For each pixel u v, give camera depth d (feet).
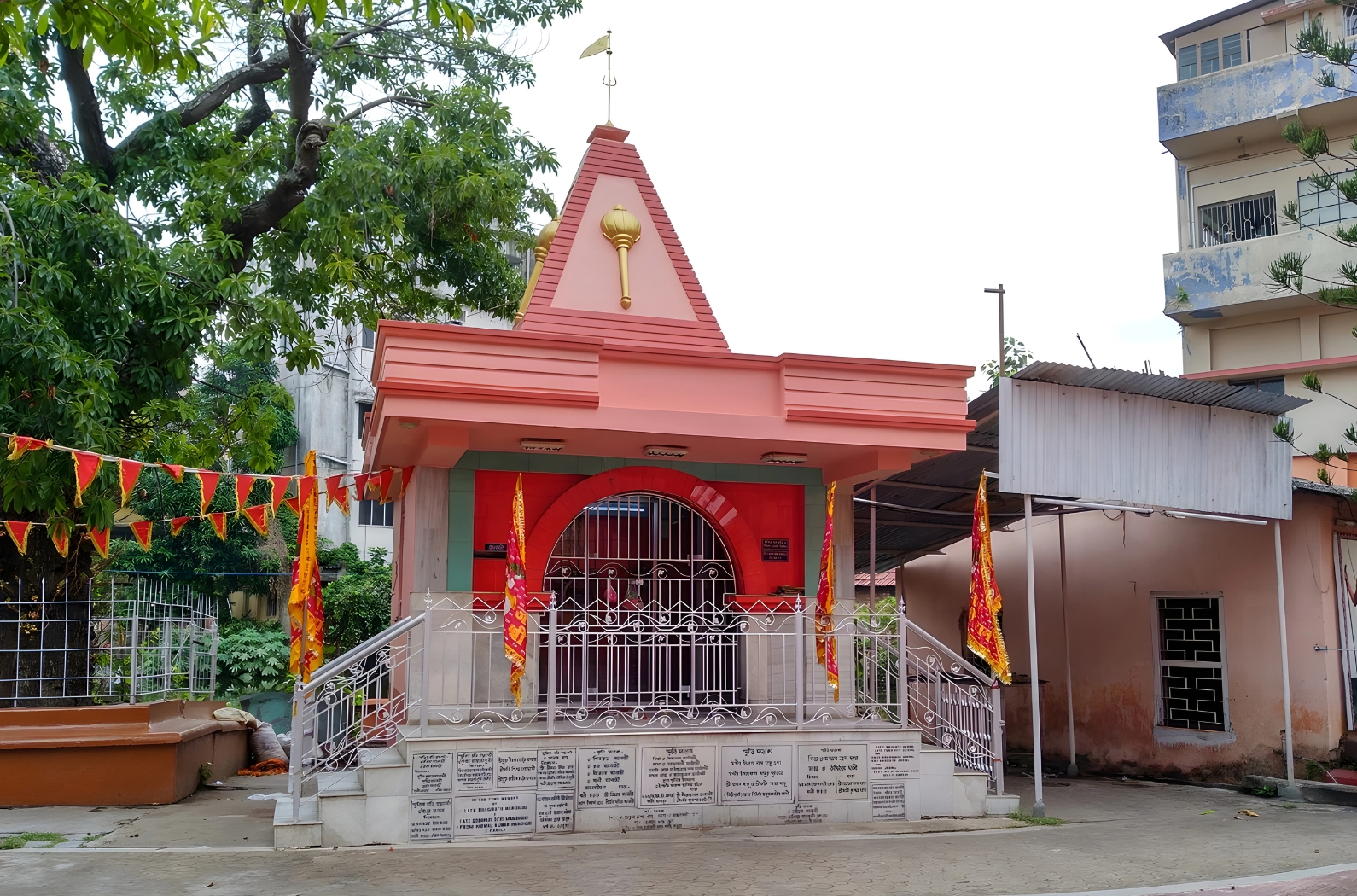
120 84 48.85
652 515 35.29
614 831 28.89
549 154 55.62
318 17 18.66
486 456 33.32
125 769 34.71
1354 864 26.21
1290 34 67.82
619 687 33.86
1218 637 44.24
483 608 32.42
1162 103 69.31
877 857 26.12
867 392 33.27
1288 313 66.39
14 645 40.24
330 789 27.71
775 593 35.42
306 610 34.91
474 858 25.43
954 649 56.03
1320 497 41.78
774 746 30.45
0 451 35.22
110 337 38.11
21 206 36.58
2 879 23.11
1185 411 38.81
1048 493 35.01
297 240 50.60
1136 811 35.50
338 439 88.28
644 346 31.45
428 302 57.11
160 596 44.19
